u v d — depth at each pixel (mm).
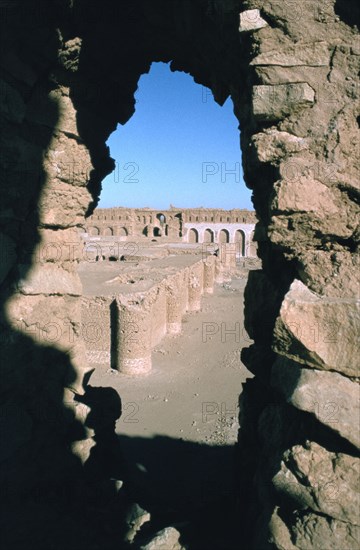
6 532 4668
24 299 5230
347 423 3180
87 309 15906
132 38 5887
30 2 4344
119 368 15594
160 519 5562
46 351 5500
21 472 5125
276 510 3527
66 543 4648
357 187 3385
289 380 3576
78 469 5805
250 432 5008
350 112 3395
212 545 4641
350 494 3188
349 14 3426
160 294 19719
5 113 4703
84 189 5922
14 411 5113
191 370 16297
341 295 3346
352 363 3238
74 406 5945
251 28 3559
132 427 11531
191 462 9602
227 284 38469
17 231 5141
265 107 3570
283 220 3533
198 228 57625
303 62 3484
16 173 4938
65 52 5004
